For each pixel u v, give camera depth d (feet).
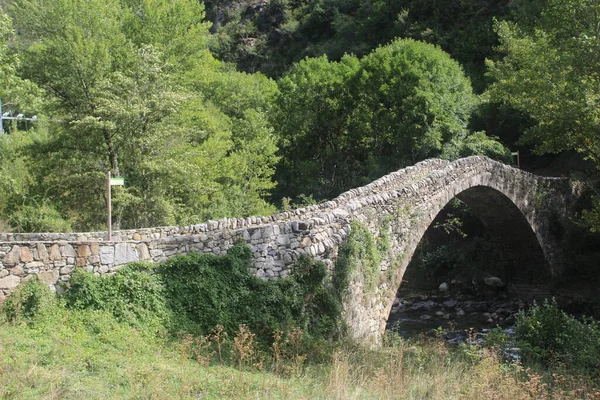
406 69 99.35
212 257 33.37
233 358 30.17
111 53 66.69
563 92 51.93
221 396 24.32
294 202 101.50
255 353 31.35
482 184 63.57
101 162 61.93
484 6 145.69
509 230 79.82
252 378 27.02
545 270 82.84
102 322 28.86
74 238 43.39
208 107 89.66
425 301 85.40
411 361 35.45
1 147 78.64
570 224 83.35
